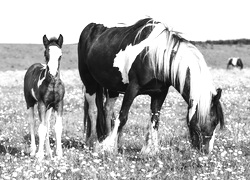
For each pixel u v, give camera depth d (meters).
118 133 9.21
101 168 7.18
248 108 16.39
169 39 8.84
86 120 12.13
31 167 7.61
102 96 11.02
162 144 9.78
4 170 7.29
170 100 18.06
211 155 8.23
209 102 8.09
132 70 9.10
